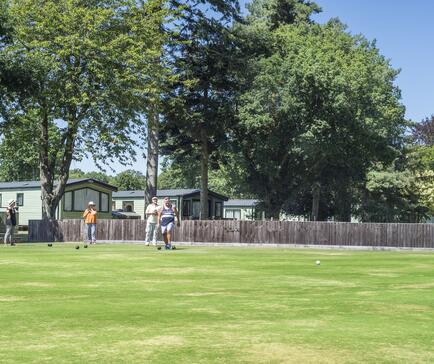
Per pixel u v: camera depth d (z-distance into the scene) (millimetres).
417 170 63031
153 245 27531
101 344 5539
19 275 12305
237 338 5816
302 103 45219
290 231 34812
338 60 46656
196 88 46562
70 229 37062
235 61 45875
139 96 37812
